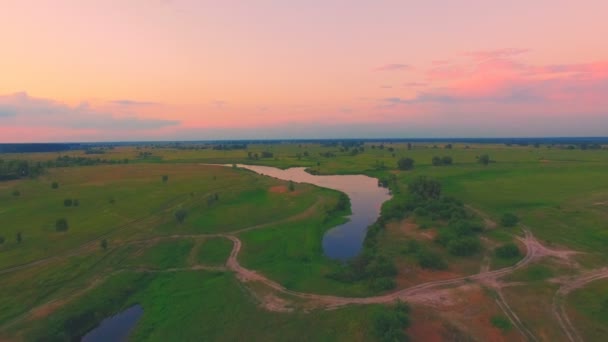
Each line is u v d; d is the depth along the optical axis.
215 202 78.00
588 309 31.12
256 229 59.84
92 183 103.94
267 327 30.62
